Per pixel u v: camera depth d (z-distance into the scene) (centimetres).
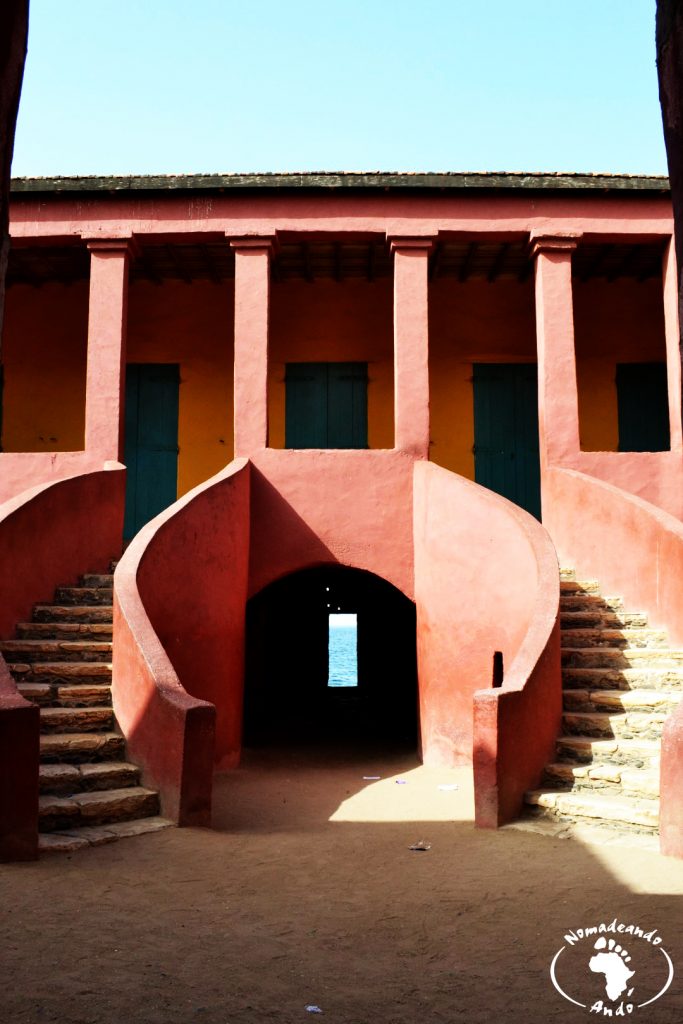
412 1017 327
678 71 277
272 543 1035
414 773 894
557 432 1055
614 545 930
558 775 673
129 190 1068
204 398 1334
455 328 1334
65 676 749
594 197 1084
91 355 1065
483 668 873
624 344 1320
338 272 1302
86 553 937
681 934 408
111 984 351
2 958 373
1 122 263
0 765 511
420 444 1052
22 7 271
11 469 1048
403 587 1027
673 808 547
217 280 1329
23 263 1236
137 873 503
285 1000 341
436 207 1084
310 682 1641
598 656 799
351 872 520
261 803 749
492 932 418
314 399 1332
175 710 623
